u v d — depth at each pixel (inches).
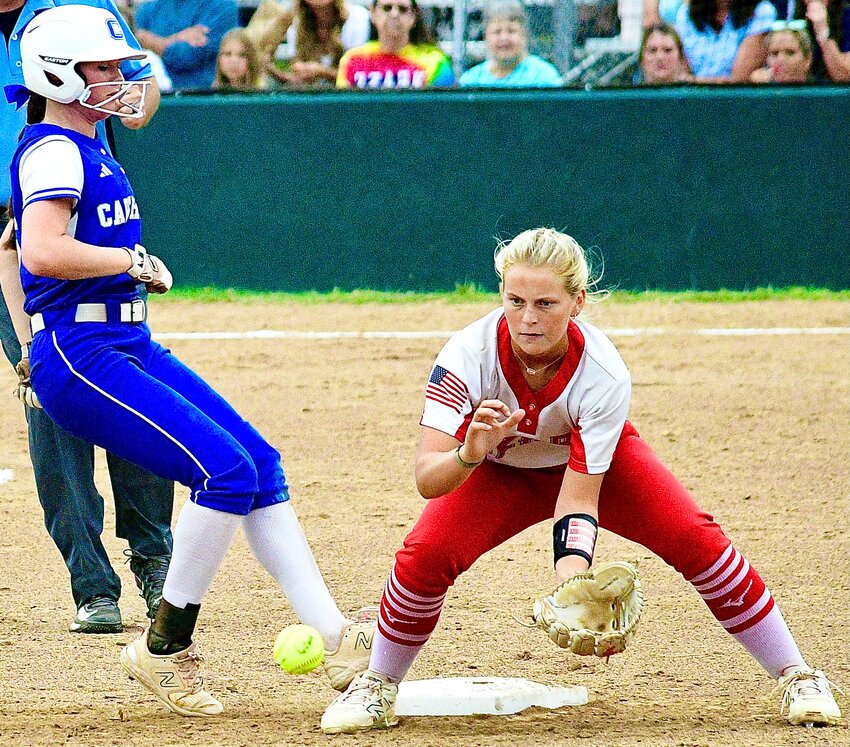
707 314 1916.8
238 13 2123.5
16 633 681.6
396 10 2085.4
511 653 647.1
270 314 1932.8
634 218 2107.5
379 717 517.7
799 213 2102.6
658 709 554.9
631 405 1342.3
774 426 1250.6
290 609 727.1
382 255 2133.4
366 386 1448.1
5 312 692.7
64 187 520.7
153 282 553.6
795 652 528.7
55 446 671.8
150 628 539.2
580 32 2118.6
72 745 500.4
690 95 2073.1
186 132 2110.0
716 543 509.7
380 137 2105.1
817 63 2085.4
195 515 522.6
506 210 2112.5
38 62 532.1
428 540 505.7
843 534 889.5
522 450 520.7
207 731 520.4
